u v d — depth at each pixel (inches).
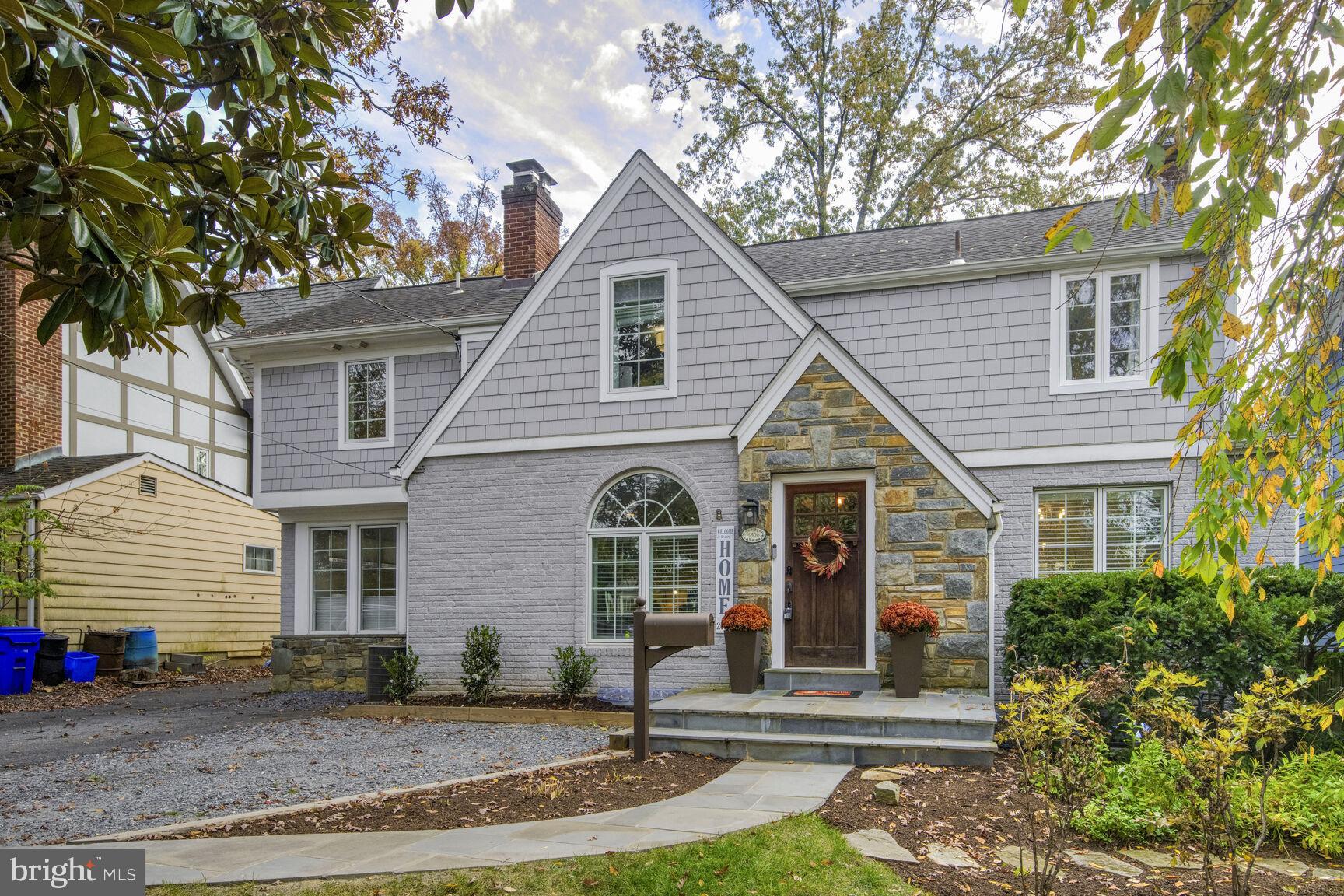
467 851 217.5
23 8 134.8
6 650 588.4
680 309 485.4
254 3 208.7
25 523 626.5
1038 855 208.7
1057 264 458.6
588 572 488.4
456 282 689.6
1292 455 180.7
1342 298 180.4
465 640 502.9
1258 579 325.1
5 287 706.8
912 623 375.6
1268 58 155.9
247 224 212.7
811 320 463.2
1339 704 207.6
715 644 454.3
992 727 320.2
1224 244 170.7
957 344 477.4
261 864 211.0
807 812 245.0
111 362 826.2
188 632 782.5
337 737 409.4
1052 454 452.4
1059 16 774.5
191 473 792.9
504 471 509.4
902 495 410.0
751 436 435.5
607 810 253.9
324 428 613.3
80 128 149.5
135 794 302.8
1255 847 188.5
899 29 935.7
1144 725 281.7
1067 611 349.4
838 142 1018.7
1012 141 936.3
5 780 329.7
